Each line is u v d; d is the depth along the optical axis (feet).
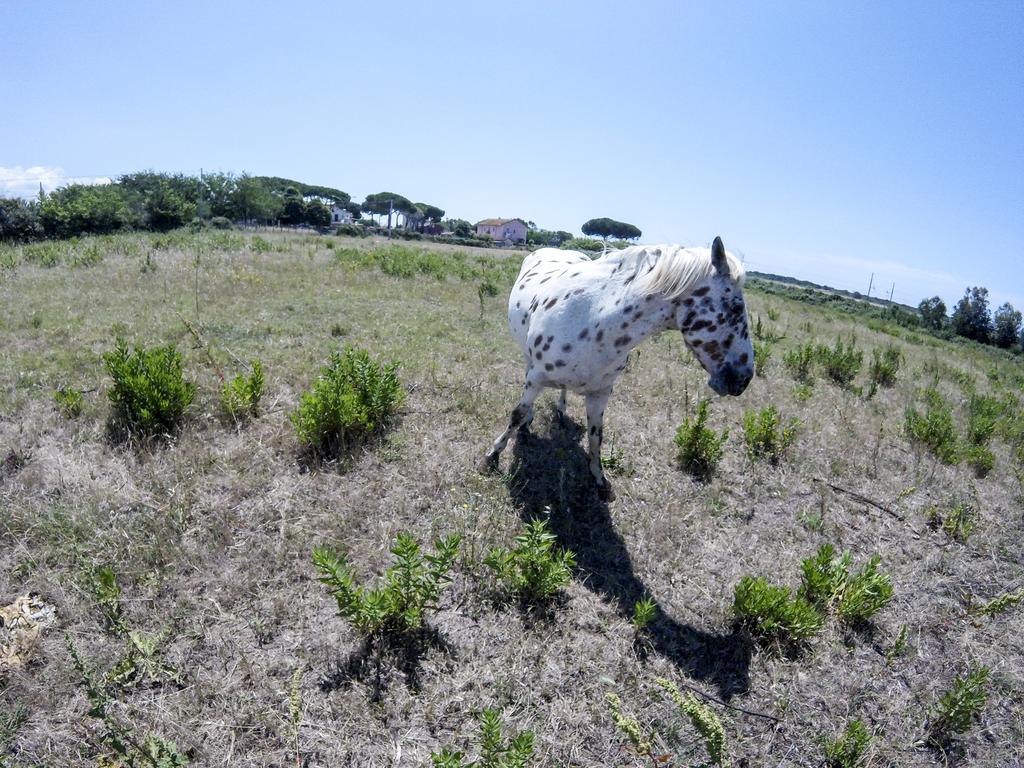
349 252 47.85
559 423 18.84
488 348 25.02
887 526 16.44
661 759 8.77
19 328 21.88
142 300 26.50
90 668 9.30
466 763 8.50
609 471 16.89
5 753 8.23
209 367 19.53
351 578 10.50
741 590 11.82
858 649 12.10
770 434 18.92
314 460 14.94
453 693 9.88
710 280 11.69
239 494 13.64
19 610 10.12
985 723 11.00
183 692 9.32
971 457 20.99
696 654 11.47
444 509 14.10
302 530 12.82
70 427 15.31
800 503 16.89
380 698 9.62
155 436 15.16
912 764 10.07
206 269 34.58
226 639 10.28
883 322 82.38
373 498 14.17
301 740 8.88
